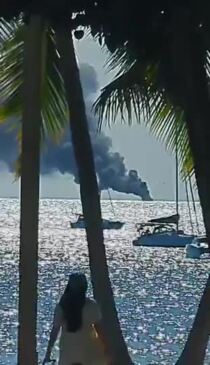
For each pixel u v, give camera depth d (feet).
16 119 117.19
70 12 61.16
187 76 68.23
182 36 64.85
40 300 431.02
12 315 355.56
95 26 61.77
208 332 87.71
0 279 564.71
